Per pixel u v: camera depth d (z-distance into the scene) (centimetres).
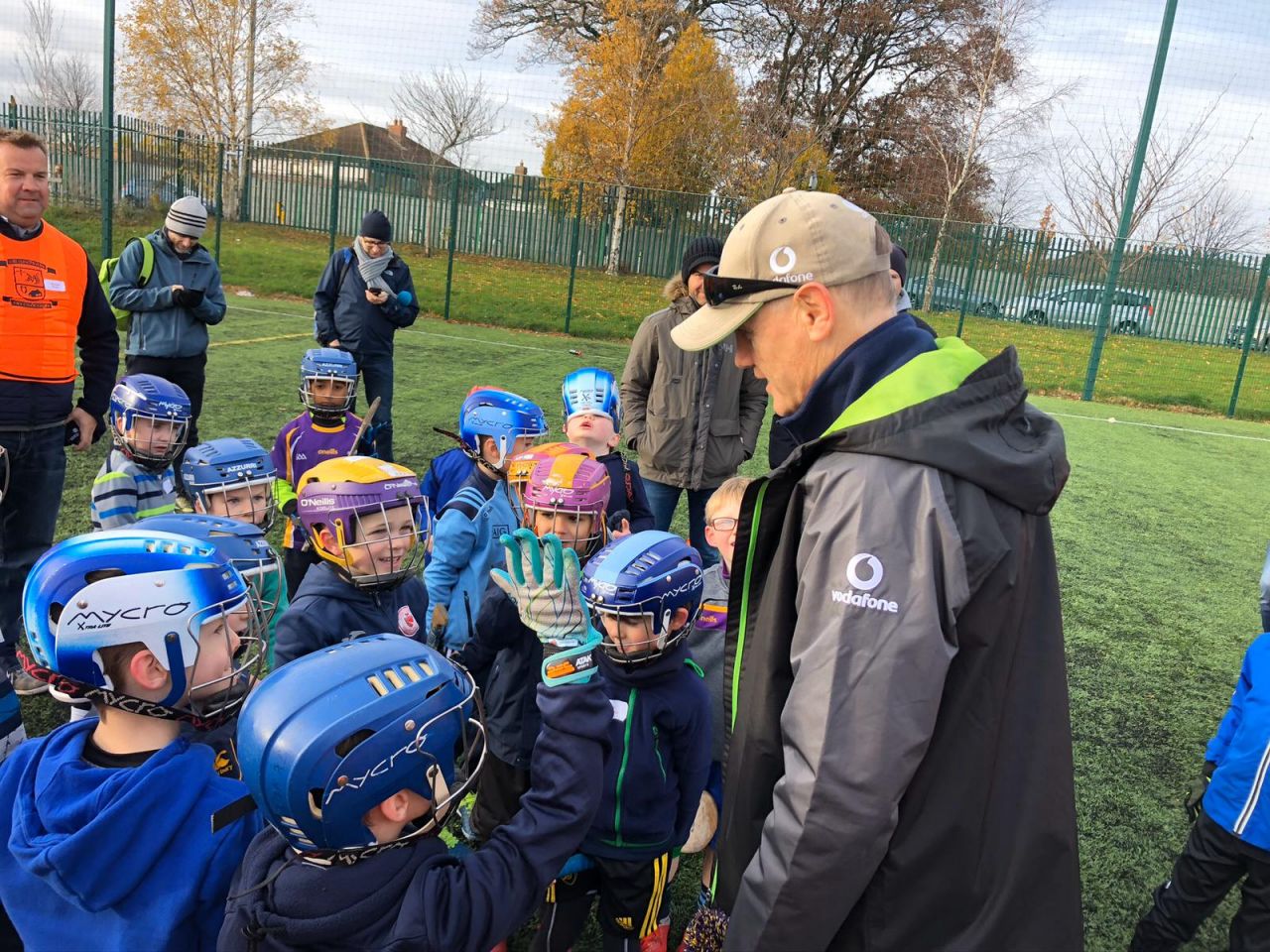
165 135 2038
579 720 143
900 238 1864
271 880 124
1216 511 781
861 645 112
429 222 2169
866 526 114
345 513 215
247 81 2930
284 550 416
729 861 137
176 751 143
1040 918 122
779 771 130
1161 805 327
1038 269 1870
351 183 2258
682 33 2658
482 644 238
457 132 2836
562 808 141
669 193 2028
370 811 123
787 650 128
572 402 356
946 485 115
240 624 152
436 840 133
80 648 134
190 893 137
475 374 1067
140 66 2884
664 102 2589
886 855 119
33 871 133
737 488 286
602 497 250
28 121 1836
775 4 3009
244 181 2212
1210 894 225
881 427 117
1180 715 400
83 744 147
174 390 329
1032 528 122
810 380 136
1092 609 529
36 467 353
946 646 112
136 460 324
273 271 1725
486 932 129
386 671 125
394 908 123
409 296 649
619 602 199
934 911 120
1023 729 122
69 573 135
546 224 2177
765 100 2608
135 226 1855
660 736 211
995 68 2583
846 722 111
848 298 130
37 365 343
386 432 650
